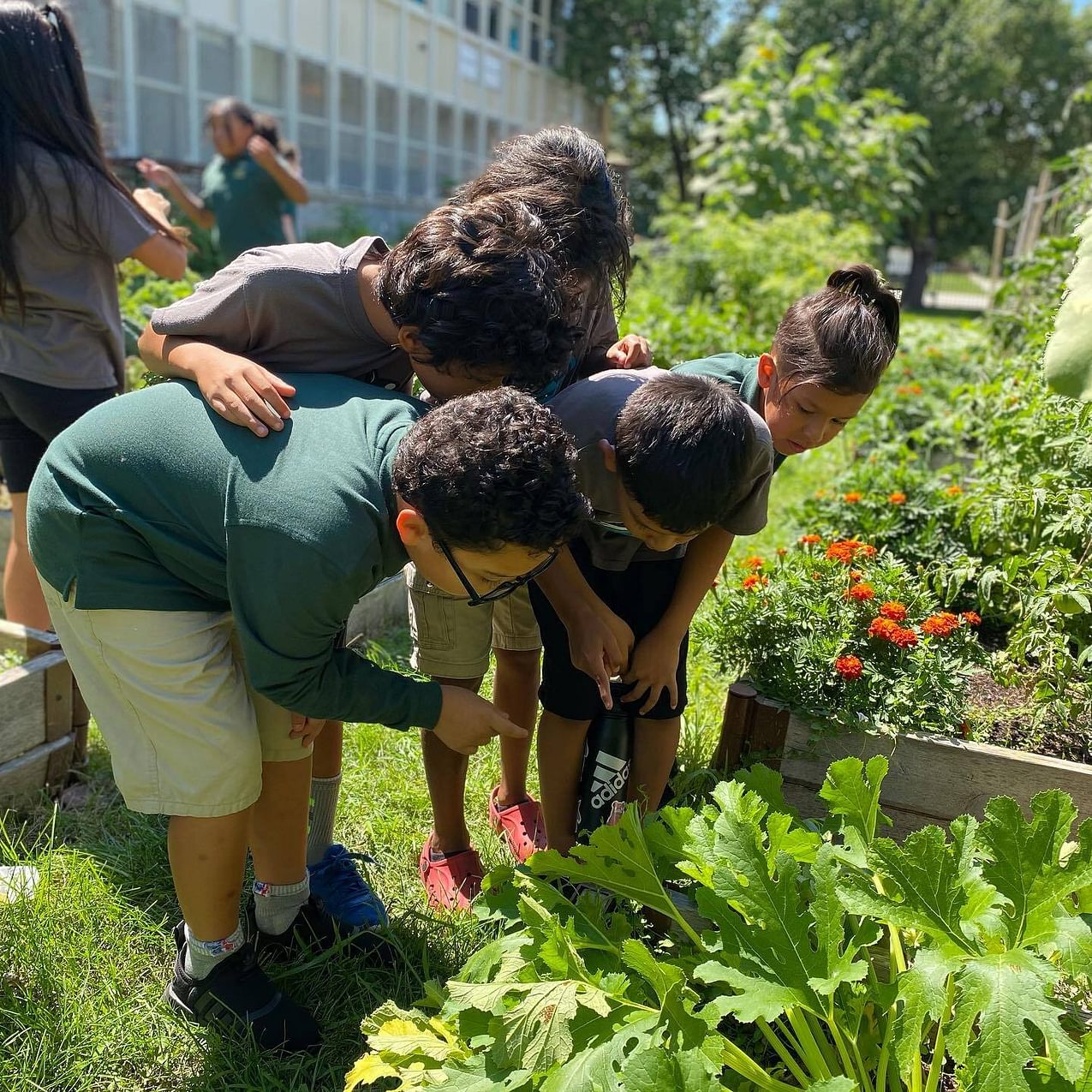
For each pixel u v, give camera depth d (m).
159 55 12.55
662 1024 1.58
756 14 34.34
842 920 1.65
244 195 5.64
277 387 1.67
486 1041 1.56
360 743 2.80
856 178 10.36
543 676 2.18
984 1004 1.44
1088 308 1.36
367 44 17.34
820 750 2.34
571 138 2.03
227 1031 1.88
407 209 19.59
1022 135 34.94
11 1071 1.77
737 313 7.48
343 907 2.16
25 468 2.86
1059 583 2.58
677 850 1.82
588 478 1.87
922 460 4.52
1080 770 2.15
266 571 1.55
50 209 2.52
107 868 2.29
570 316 1.81
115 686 1.76
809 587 2.57
